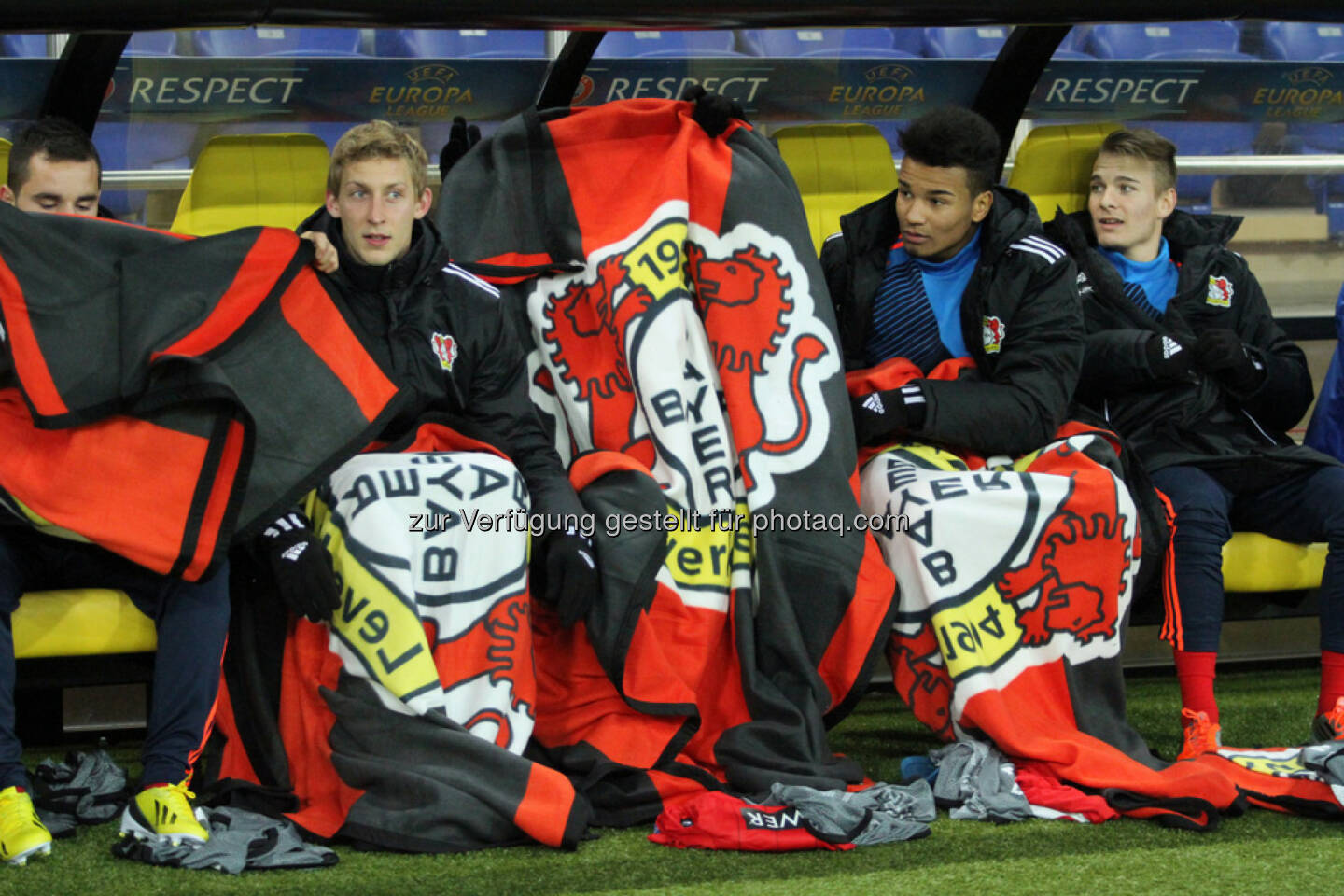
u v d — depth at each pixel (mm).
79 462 10039
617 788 10641
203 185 13578
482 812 9891
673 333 11938
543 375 12461
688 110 12820
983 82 16781
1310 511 12625
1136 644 16109
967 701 11320
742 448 11828
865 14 10844
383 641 10328
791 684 11461
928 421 12180
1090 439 12219
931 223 12602
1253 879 9297
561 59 15164
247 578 10922
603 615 11023
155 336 10133
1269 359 13516
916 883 9211
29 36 14656
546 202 12625
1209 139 17578
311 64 15438
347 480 10672
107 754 10812
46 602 10383
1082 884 9195
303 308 10773
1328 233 17922
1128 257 14102
